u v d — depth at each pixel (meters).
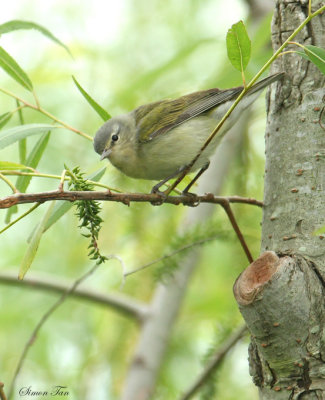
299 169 6.78
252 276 6.21
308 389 6.04
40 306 13.87
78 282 8.70
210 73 13.54
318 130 6.79
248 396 11.64
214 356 9.40
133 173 10.07
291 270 6.14
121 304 12.12
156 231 11.98
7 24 8.05
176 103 9.72
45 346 13.18
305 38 7.02
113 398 12.06
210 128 9.49
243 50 6.43
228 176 13.06
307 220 6.61
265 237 6.93
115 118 10.02
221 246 13.66
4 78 13.95
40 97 13.81
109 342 12.79
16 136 7.57
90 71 14.08
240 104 8.98
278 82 7.11
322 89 6.86
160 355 11.84
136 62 14.34
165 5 15.08
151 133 9.58
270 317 6.04
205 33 14.70
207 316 13.38
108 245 13.12
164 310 12.06
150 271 11.79
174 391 12.26
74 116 13.77
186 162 9.54
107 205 12.54
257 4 13.09
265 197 7.07
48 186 13.47
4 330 13.38
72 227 14.05
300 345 6.06
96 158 13.56
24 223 14.44
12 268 13.73
